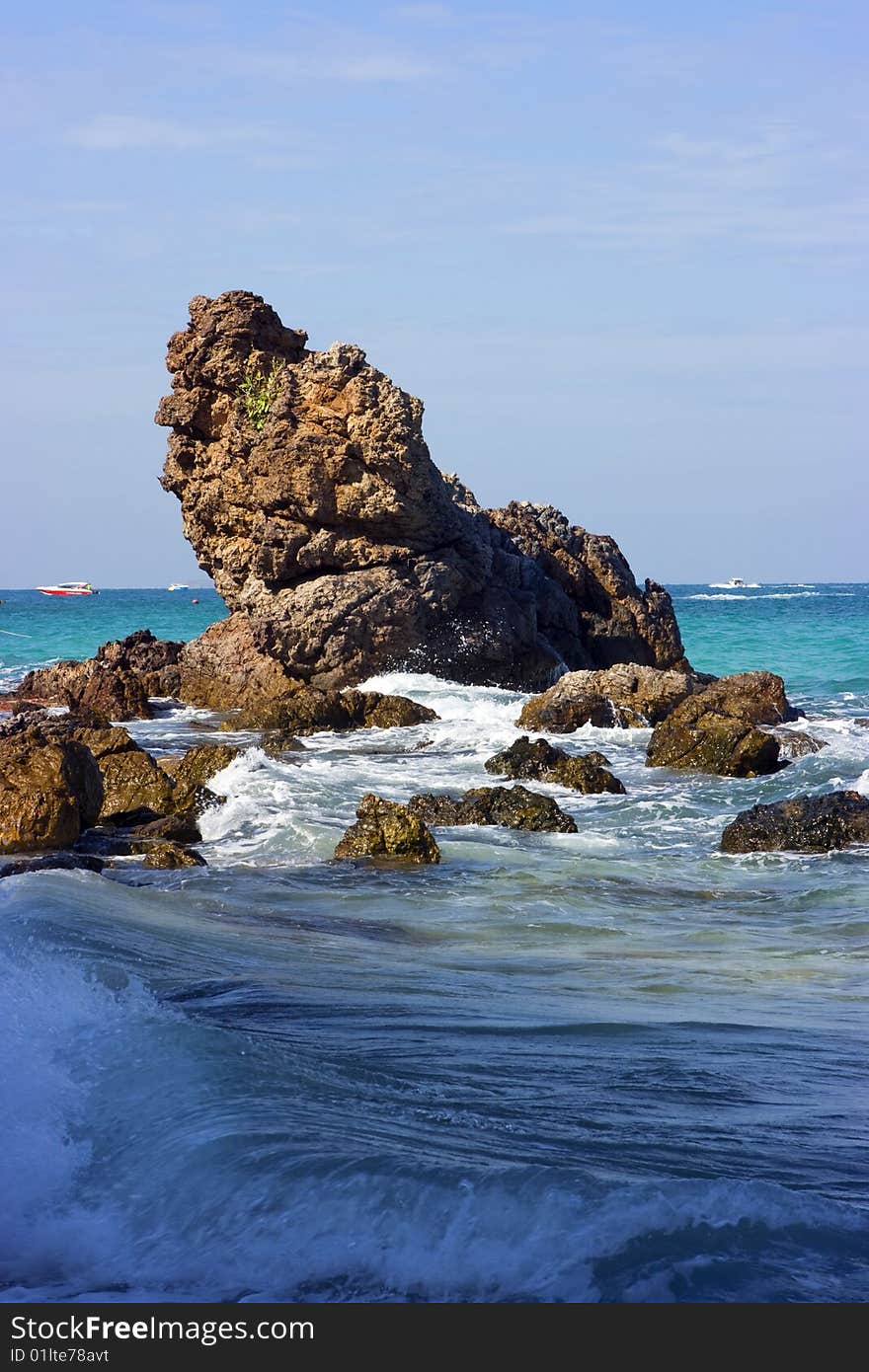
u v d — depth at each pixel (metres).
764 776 25.70
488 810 20.31
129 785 21.38
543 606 45.84
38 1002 8.56
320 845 18.22
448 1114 6.83
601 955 12.06
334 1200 5.59
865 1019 9.48
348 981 10.36
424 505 40.78
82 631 87.12
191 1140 6.26
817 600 172.12
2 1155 6.18
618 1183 5.66
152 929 11.68
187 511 45.62
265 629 38.84
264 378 43.66
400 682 38.78
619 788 24.11
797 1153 6.41
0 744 19.03
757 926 13.66
